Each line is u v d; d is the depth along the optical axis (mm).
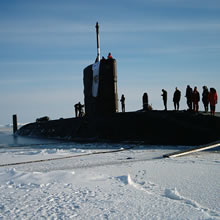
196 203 3992
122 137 16812
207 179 5719
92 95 18281
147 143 14922
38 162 9719
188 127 14070
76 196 4125
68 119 24406
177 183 5461
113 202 3818
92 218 3199
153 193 4531
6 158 11195
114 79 17688
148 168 7242
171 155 9344
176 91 15539
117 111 18188
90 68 18406
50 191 4426
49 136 25734
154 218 3197
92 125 19641
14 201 3896
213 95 13750
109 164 8461
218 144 10242
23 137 30375
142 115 16562
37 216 3268
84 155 11117
